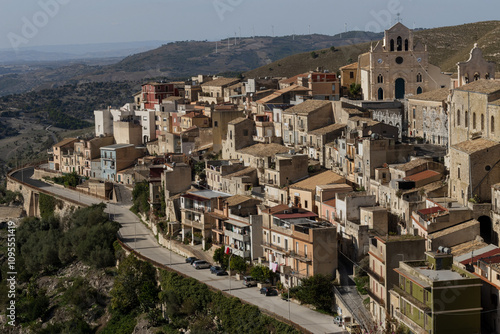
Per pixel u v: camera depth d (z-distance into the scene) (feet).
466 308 337.52
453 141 494.59
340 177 526.57
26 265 637.30
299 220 467.93
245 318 417.49
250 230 491.72
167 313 474.08
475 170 422.00
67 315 542.98
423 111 604.90
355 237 443.32
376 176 496.23
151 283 506.89
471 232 395.75
